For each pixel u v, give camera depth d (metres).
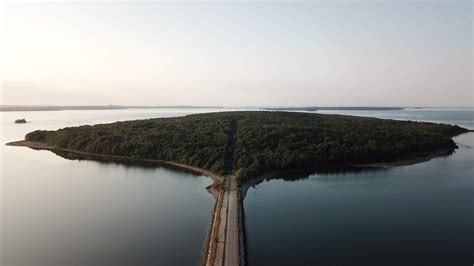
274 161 115.62
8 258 58.00
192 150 128.25
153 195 91.81
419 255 59.34
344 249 61.66
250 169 106.25
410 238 65.56
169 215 77.06
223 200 83.69
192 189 97.44
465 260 57.78
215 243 61.19
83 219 74.62
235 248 59.53
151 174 114.50
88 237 65.81
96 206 83.00
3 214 77.88
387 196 89.75
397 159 131.38
